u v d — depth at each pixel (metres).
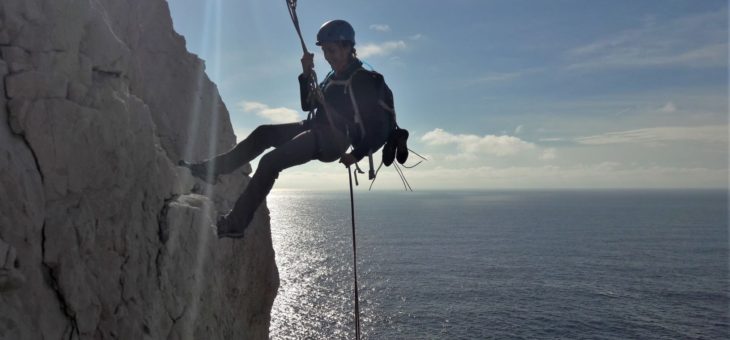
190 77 9.73
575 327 78.38
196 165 5.39
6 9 4.55
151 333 5.76
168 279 6.22
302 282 104.88
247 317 9.91
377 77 4.77
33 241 4.36
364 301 88.56
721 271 136.75
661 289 110.50
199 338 6.93
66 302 4.68
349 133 4.70
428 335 70.56
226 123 10.96
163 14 9.38
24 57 4.61
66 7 4.92
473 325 76.56
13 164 4.23
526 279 117.75
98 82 5.32
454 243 189.38
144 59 8.92
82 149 4.94
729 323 82.81
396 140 4.95
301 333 68.12
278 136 5.32
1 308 3.98
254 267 9.88
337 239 193.12
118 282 5.38
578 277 122.81
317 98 4.60
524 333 73.88
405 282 108.50
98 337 5.09
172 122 9.16
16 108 4.43
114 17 7.57
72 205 4.88
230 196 9.87
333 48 4.83
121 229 5.49
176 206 6.55
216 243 7.48
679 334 76.69
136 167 5.81
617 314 87.19
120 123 5.43
